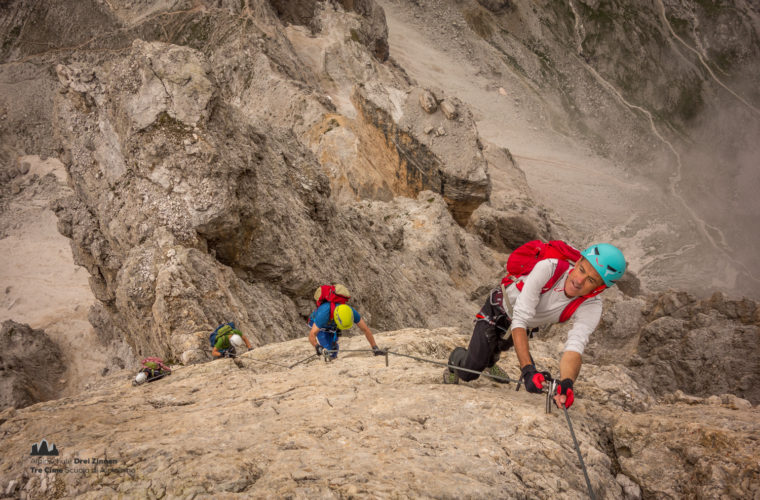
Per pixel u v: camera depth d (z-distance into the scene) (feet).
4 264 154.81
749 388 40.88
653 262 233.76
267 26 209.77
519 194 175.94
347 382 17.21
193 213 41.01
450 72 371.76
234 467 10.52
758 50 387.34
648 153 343.46
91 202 49.32
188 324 33.68
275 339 41.04
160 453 11.50
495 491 10.12
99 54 226.38
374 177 123.03
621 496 11.80
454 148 117.39
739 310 48.26
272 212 47.88
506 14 407.64
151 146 41.52
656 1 407.85
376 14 288.30
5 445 12.68
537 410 13.70
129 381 22.09
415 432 12.66
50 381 103.81
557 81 386.11
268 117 157.17
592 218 265.95
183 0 221.25
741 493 10.72
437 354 22.82
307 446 11.82
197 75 42.63
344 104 214.90
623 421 13.79
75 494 10.62
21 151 208.33
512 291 12.74
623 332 56.08
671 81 382.83
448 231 99.30
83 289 144.15
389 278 69.51
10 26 224.94
